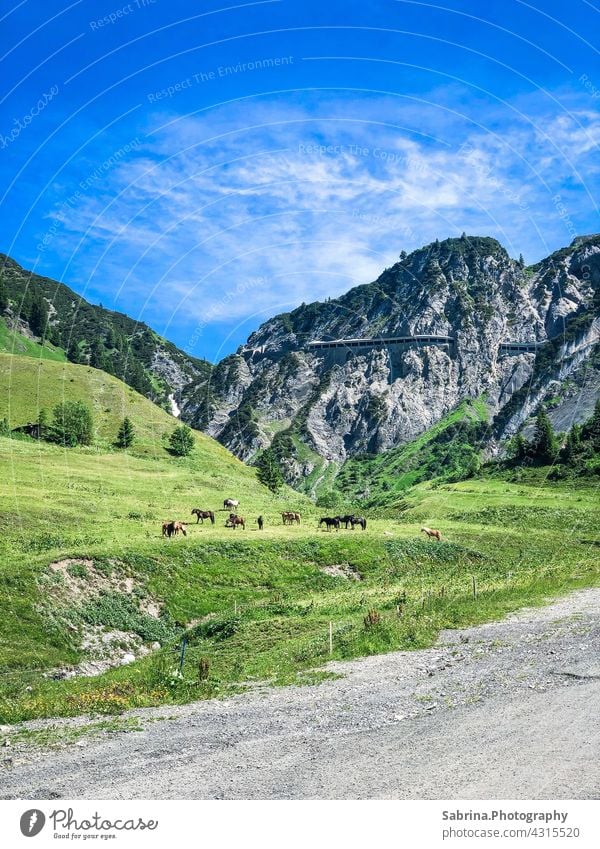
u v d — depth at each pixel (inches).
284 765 522.6
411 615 1353.3
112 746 613.9
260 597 2239.2
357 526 3395.7
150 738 636.7
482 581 1996.8
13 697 1079.0
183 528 2711.6
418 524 3693.4
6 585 1857.8
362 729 613.3
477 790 454.0
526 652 917.2
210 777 506.6
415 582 2253.9
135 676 1079.0
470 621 1258.6
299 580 2448.3
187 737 630.5
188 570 2299.5
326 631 1334.9
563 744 527.5
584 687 703.1
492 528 3607.3
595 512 4101.9
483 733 569.6
